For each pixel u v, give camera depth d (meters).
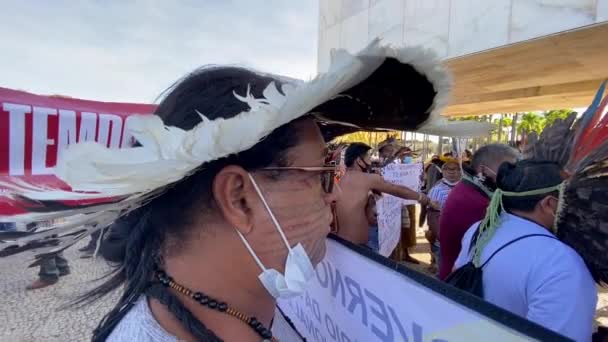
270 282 0.74
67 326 3.40
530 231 1.36
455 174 4.30
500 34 6.61
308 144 0.75
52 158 2.54
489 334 0.62
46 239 0.71
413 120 0.86
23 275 4.49
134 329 0.67
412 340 0.83
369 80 0.72
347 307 1.13
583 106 14.02
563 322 1.16
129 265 0.83
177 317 0.67
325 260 1.25
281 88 0.70
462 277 1.47
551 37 5.83
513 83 10.69
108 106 2.74
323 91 0.58
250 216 0.71
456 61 7.81
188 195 0.70
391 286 0.89
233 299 0.76
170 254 0.75
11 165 2.39
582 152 1.42
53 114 2.52
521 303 1.28
